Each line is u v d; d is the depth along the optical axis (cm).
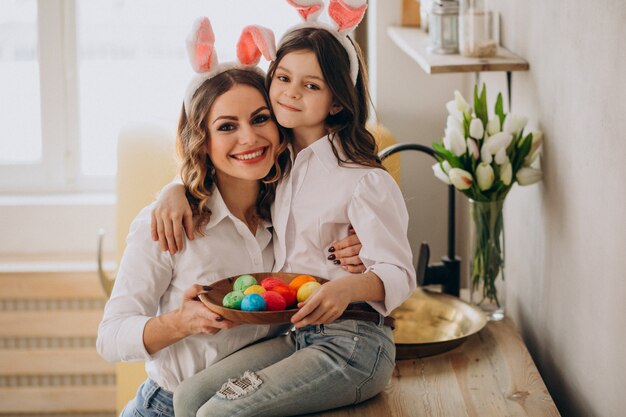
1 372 301
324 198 160
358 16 161
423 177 271
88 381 303
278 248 165
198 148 160
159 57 308
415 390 165
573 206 165
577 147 162
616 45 140
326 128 166
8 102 312
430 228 275
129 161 241
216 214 162
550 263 182
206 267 161
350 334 154
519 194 210
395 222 159
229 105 157
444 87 268
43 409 303
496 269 200
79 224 308
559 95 173
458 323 197
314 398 149
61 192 314
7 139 314
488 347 185
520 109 205
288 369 150
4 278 293
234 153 158
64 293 296
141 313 159
